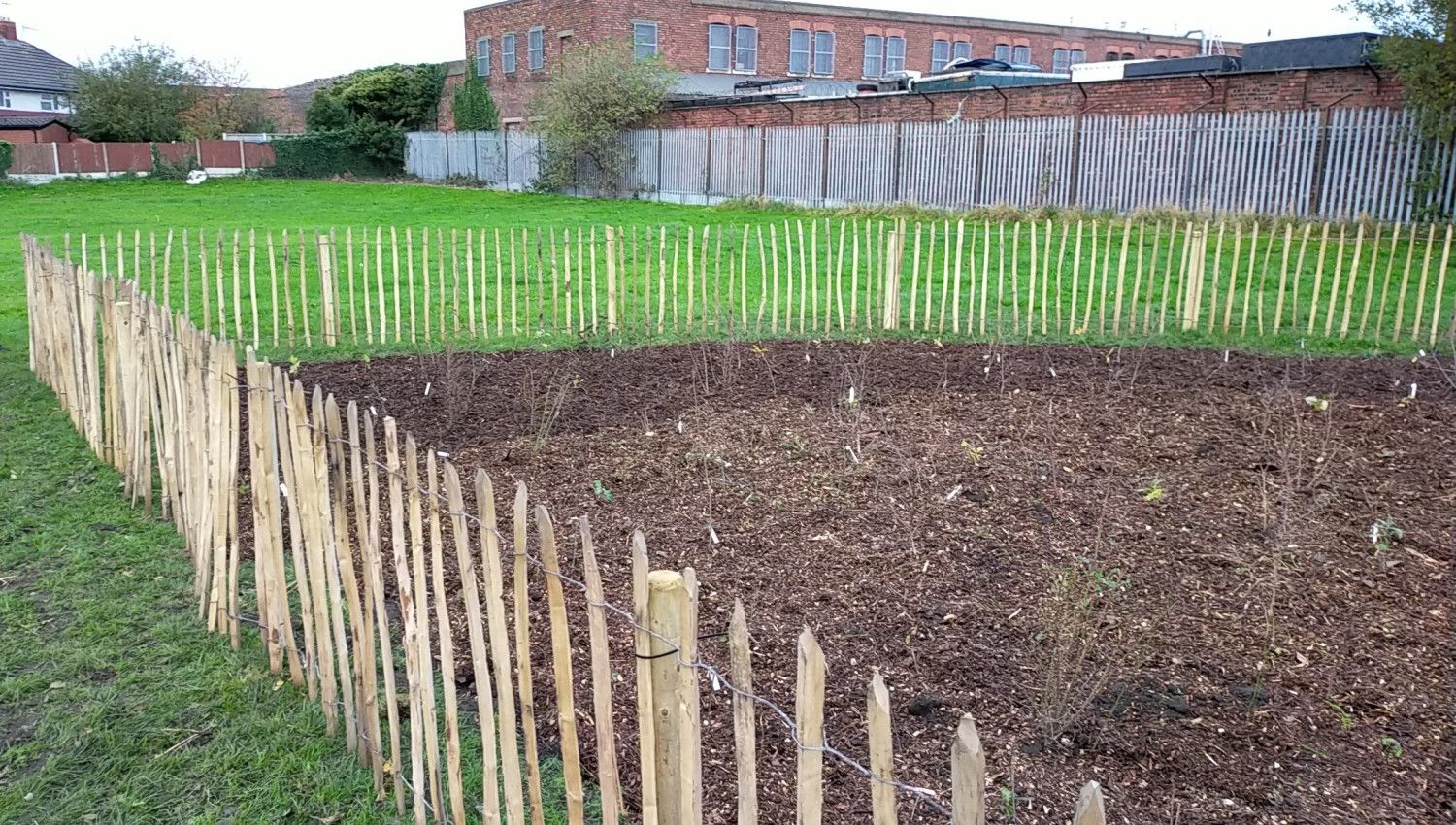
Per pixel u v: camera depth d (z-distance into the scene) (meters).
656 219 22.97
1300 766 3.41
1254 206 17.58
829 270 10.88
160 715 3.84
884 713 1.91
